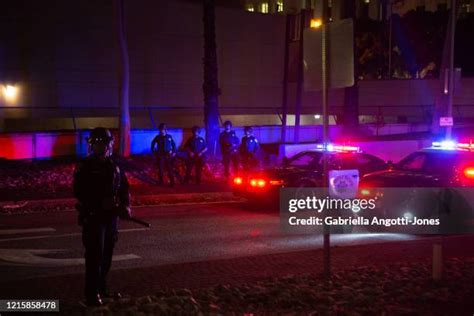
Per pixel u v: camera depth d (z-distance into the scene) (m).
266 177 14.50
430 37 48.12
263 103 37.53
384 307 6.39
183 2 34.34
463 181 12.11
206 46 22.56
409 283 7.45
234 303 6.54
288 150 21.89
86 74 30.75
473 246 10.39
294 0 59.88
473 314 6.18
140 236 11.16
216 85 22.69
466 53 45.03
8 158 22.34
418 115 36.50
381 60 49.84
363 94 38.78
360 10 63.81
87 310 6.20
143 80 32.91
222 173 20.64
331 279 7.63
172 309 6.15
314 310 6.30
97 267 6.42
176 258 9.41
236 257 9.41
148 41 33.12
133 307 6.20
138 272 8.15
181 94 34.34
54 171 19.59
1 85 28.06
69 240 10.62
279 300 6.58
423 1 67.94
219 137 20.89
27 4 28.78
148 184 18.33
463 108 36.00
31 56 28.98
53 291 7.09
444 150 13.05
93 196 6.41
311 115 38.06
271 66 37.81
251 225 12.45
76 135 24.25
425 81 37.19
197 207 15.02
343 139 24.95
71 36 30.20
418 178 12.02
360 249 9.90
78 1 30.34
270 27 37.72
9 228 11.78
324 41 7.44
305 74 7.78
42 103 29.33
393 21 49.28
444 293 6.98
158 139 17.83
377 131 32.72
